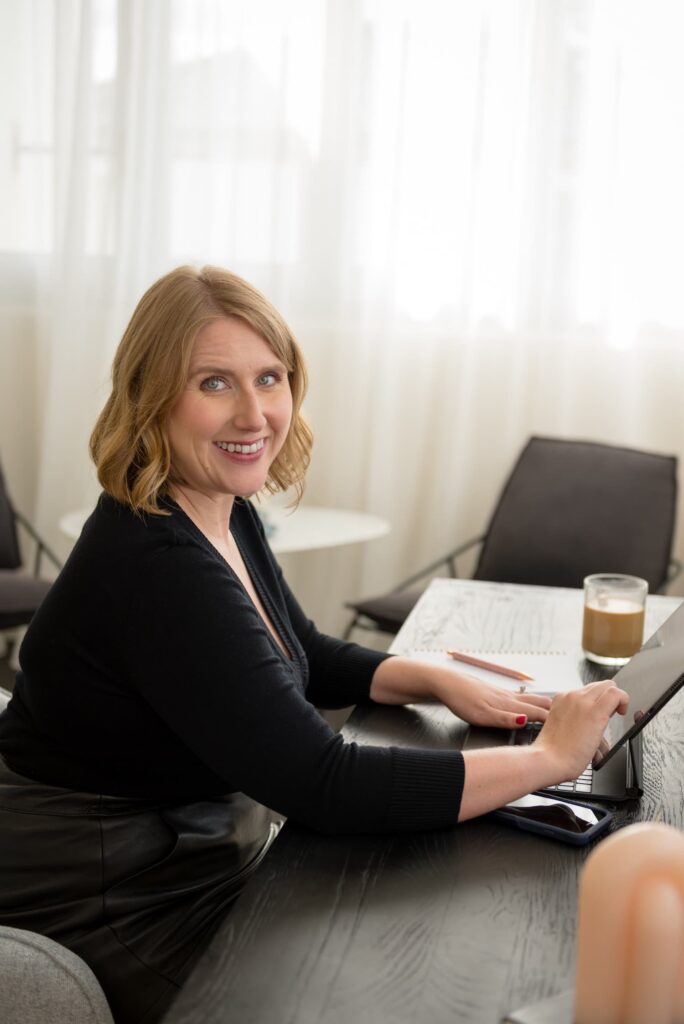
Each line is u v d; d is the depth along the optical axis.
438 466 3.97
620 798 1.40
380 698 1.73
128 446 1.39
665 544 3.25
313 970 1.04
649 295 3.73
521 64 3.73
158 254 4.00
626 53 3.65
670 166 3.66
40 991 1.22
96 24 3.92
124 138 3.94
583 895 0.84
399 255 3.89
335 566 4.11
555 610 2.26
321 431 4.09
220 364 1.39
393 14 3.79
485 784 1.33
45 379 4.19
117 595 1.33
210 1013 0.97
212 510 1.53
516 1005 0.99
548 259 3.79
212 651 1.30
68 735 1.40
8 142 4.08
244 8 3.87
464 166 3.81
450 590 2.39
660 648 1.59
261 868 1.23
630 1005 0.83
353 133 3.86
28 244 4.15
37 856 1.39
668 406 3.79
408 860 1.25
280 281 3.97
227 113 3.93
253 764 1.29
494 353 3.92
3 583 3.28
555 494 3.42
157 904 1.38
